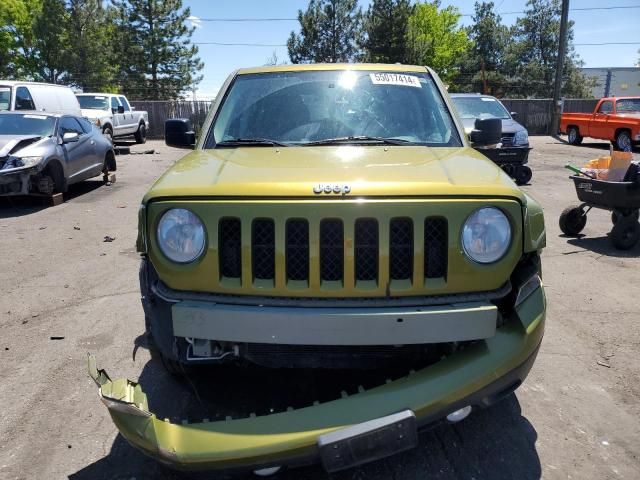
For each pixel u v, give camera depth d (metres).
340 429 2.34
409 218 2.55
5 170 9.30
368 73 4.21
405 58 37.31
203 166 3.07
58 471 2.88
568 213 7.65
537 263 2.87
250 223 2.55
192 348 2.76
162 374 3.81
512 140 12.35
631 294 5.40
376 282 2.56
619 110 20.98
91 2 37.53
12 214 9.38
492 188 2.63
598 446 3.06
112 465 2.92
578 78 61.22
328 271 2.59
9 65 39.03
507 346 2.61
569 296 5.34
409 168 2.90
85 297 5.38
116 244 7.42
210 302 2.60
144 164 16.92
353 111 3.90
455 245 2.56
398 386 2.48
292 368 2.79
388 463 2.92
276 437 2.35
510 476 2.82
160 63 43.53
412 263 2.56
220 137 3.82
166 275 2.63
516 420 3.31
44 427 3.26
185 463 2.37
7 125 10.46
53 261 6.62
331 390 3.25
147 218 2.67
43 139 10.20
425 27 50.72
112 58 41.66
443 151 3.41
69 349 4.25
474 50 59.75
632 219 6.91
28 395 3.60
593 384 3.72
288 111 3.92
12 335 4.52
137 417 2.48
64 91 16.53
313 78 4.18
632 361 4.03
